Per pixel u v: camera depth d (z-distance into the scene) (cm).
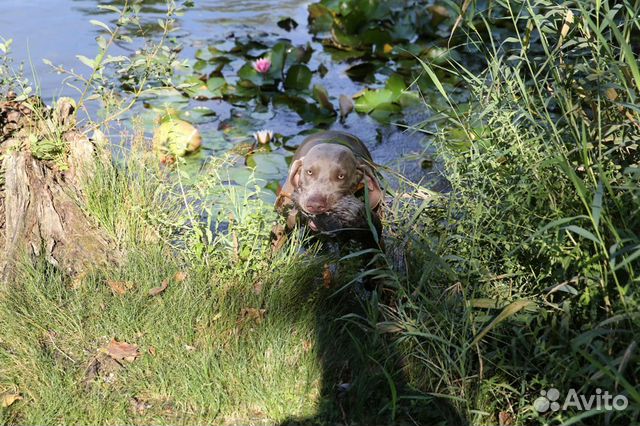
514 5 504
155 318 269
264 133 394
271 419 247
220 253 290
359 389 249
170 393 251
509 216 266
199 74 466
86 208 296
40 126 308
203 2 613
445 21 529
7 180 289
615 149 252
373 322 260
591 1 257
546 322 250
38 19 534
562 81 266
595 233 242
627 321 234
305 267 285
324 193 288
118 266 288
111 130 393
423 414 247
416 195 305
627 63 254
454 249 280
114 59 309
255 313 271
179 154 379
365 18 526
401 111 430
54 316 268
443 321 254
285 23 566
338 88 462
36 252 288
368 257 293
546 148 263
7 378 251
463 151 303
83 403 247
